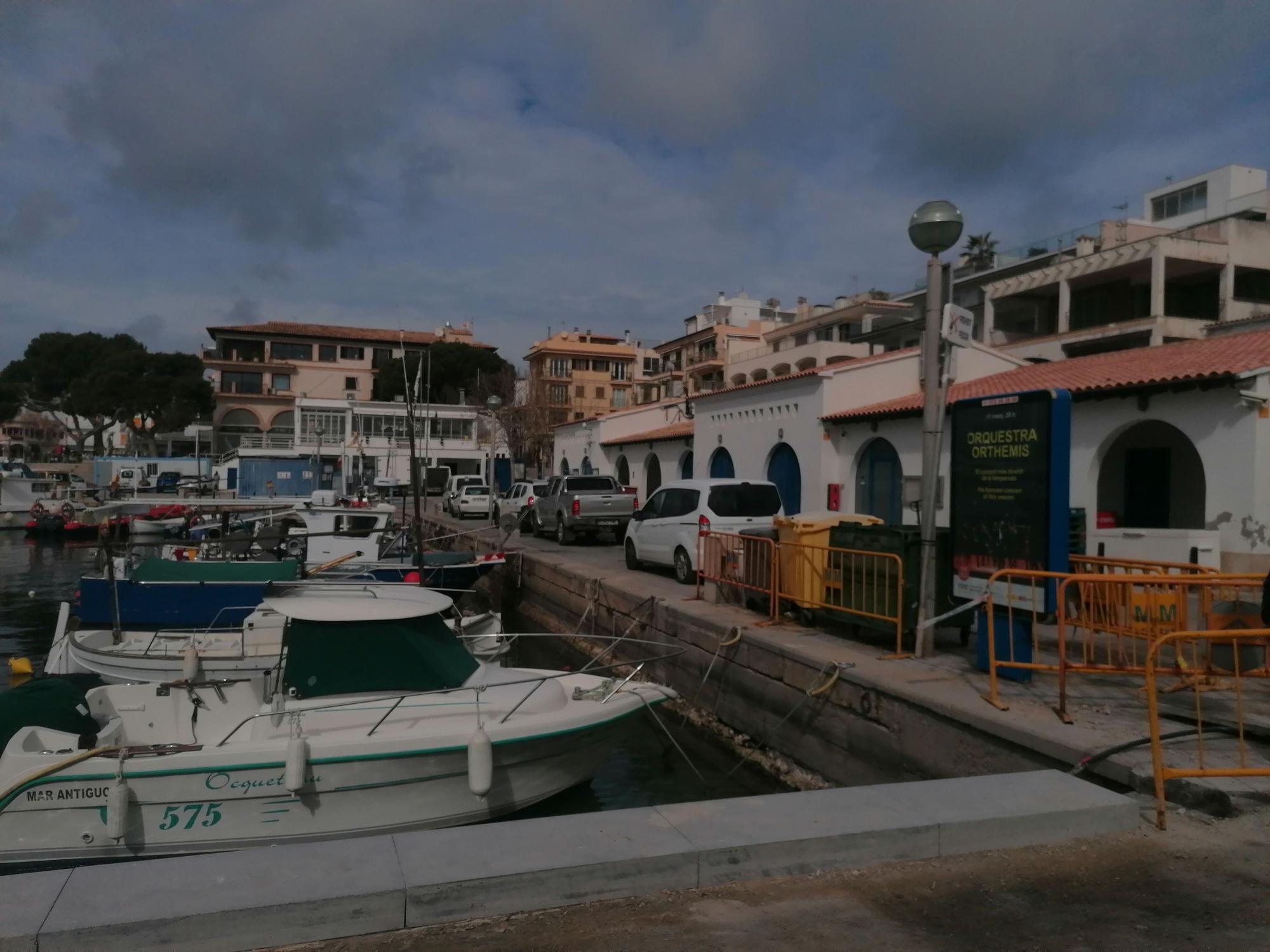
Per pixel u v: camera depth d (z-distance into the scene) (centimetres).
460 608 1742
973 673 841
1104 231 3903
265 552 1686
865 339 4834
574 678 912
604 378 7850
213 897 380
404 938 381
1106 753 585
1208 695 754
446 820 726
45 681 773
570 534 2489
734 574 1276
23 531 4344
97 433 7375
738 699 1080
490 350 7331
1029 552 767
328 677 762
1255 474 1312
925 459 893
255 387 7594
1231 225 2980
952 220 854
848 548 1012
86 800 659
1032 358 3347
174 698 804
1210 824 498
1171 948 366
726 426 2664
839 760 867
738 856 433
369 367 7888
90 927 355
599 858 419
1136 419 1497
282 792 681
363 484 4653
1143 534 1341
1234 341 1620
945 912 400
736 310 7162
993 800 501
